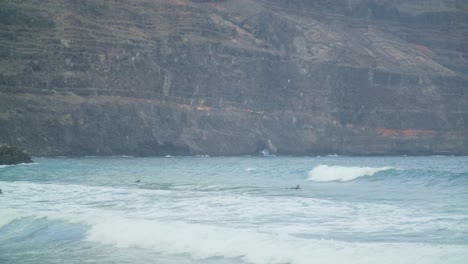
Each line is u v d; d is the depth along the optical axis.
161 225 32.16
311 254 25.83
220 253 27.45
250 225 34.25
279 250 26.66
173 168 106.88
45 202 46.03
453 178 61.50
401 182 64.00
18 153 112.12
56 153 167.38
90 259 28.05
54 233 33.50
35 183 65.69
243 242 28.23
